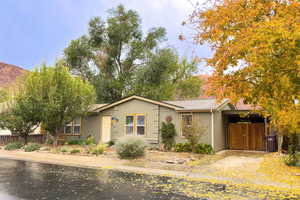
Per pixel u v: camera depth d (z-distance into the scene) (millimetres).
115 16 30594
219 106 15938
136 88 29484
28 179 8039
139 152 12898
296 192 6797
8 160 12531
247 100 6359
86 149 15938
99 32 30297
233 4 6016
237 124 17938
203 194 6453
